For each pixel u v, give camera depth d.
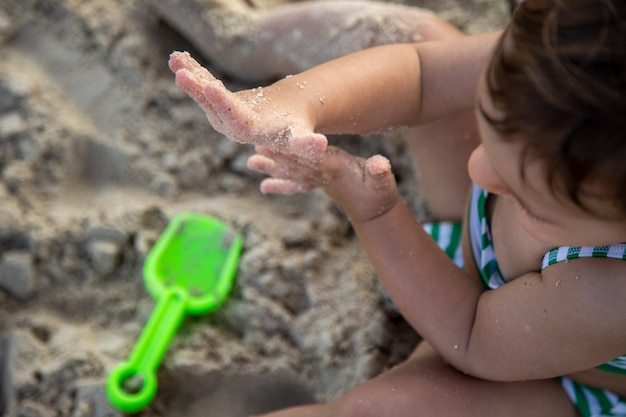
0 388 1.15
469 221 1.05
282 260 1.18
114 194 1.23
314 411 1.02
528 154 0.80
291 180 0.98
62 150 1.24
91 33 1.29
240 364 1.15
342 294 1.17
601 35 0.78
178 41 1.30
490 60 0.84
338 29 1.19
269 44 1.23
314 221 1.21
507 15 1.35
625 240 0.86
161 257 1.19
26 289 1.18
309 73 0.94
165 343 1.14
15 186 1.21
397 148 1.24
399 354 1.14
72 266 1.19
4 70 1.25
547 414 1.00
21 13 1.29
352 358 1.13
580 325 0.92
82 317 1.18
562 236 0.85
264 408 1.14
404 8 1.18
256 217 1.21
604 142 0.78
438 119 1.05
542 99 0.79
